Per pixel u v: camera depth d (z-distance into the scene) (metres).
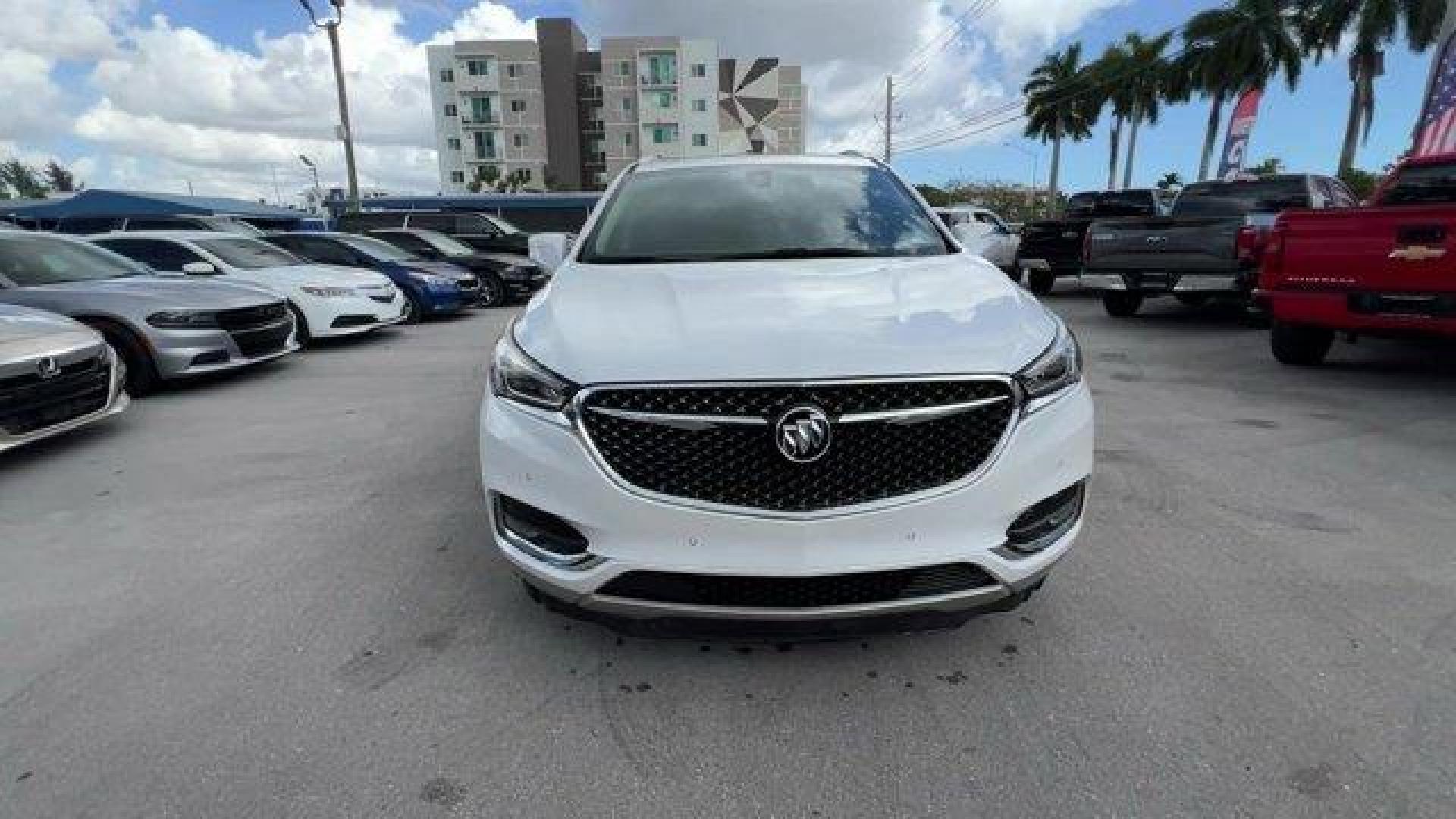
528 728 2.41
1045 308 2.95
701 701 2.53
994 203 84.31
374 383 7.69
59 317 5.54
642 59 76.94
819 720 2.43
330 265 11.20
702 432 2.27
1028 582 2.48
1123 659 2.71
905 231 3.67
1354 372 7.18
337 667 2.72
